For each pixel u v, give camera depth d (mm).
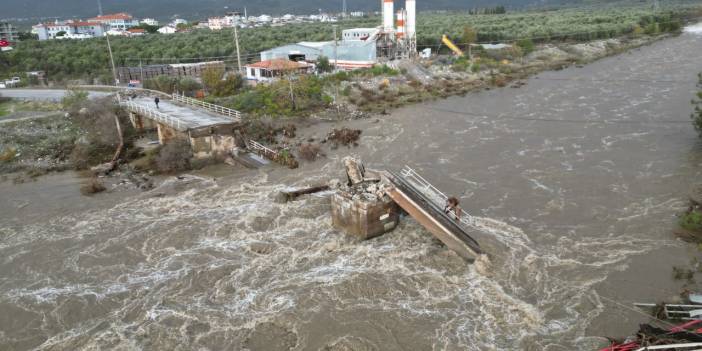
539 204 31703
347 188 30000
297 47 89438
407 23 92500
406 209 27406
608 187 33719
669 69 80125
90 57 101688
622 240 26938
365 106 63094
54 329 21938
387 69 76875
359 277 24578
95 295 24234
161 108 52844
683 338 18984
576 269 24516
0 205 36031
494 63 90312
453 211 28797
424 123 53781
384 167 39938
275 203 33594
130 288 24656
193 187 37781
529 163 39188
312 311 22234
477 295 22859
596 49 110188
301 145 46281
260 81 73812
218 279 25016
